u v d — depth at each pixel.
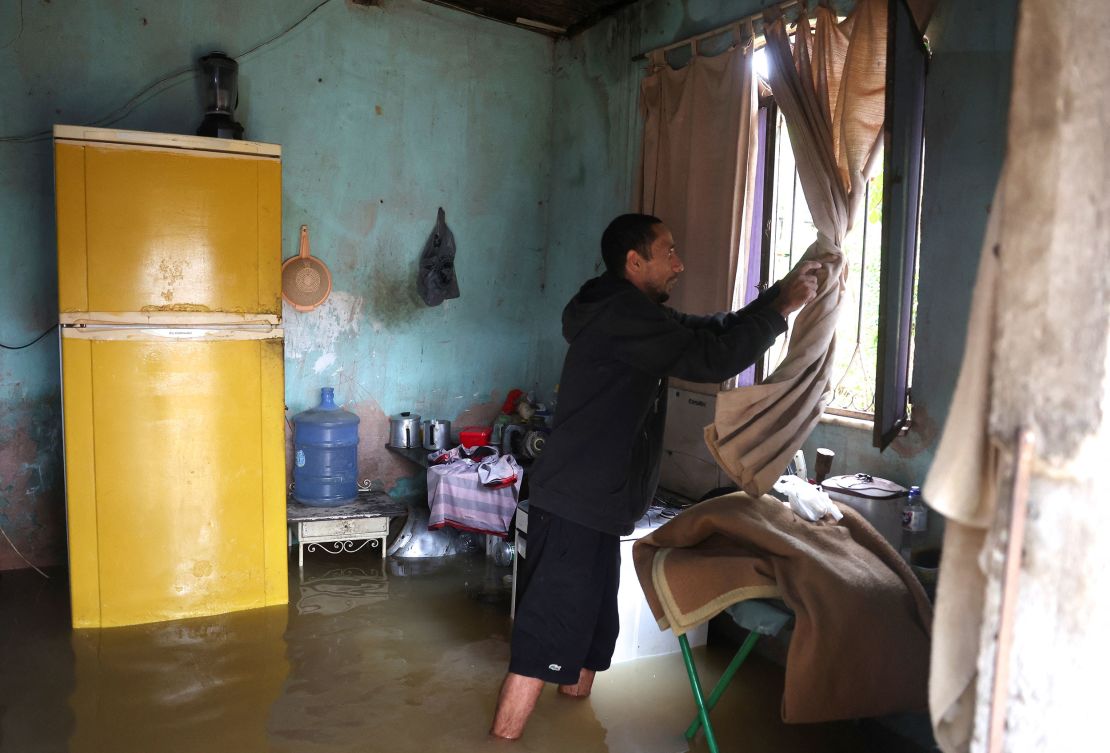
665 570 2.33
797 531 2.24
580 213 4.66
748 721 2.69
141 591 3.30
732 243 3.40
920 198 2.65
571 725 2.63
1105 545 1.01
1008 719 1.01
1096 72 0.96
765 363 3.37
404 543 4.23
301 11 4.19
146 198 3.17
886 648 1.97
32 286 3.80
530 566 2.44
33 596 3.55
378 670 2.96
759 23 3.28
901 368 2.58
